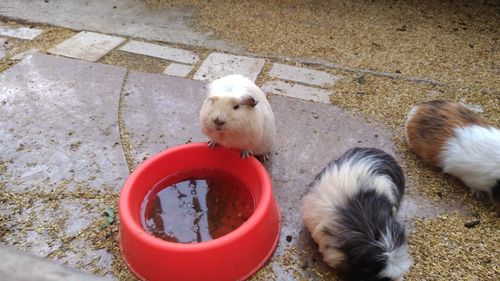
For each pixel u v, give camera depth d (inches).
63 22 37.6
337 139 26.2
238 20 39.1
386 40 36.7
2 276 8.9
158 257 16.7
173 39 35.8
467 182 22.5
